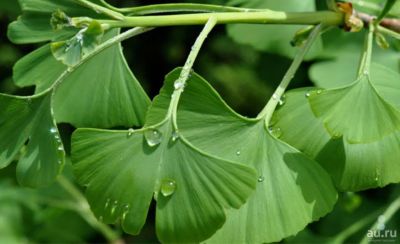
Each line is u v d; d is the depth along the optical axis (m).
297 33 0.54
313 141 0.49
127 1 0.96
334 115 0.49
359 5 0.60
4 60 1.10
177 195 0.47
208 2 0.63
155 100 0.48
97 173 0.48
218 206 0.47
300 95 0.50
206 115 0.48
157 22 0.49
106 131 0.48
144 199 0.48
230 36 0.64
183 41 1.16
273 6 0.62
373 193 0.71
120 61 0.52
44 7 0.51
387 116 0.49
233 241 0.48
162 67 1.18
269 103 0.49
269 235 0.48
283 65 0.78
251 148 0.49
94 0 0.50
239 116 0.48
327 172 0.49
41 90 0.53
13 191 0.76
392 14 0.54
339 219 0.71
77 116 0.53
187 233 0.47
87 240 0.83
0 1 0.79
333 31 0.67
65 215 0.79
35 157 0.50
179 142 0.47
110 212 0.48
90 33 0.49
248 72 1.11
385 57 0.68
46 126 0.50
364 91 0.49
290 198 0.48
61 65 0.52
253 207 0.48
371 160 0.49
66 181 0.72
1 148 0.50
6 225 0.76
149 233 1.03
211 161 0.47
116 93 0.52
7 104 0.50
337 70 0.68
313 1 0.62
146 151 0.48
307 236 0.70
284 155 0.49
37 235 0.80
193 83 0.48
